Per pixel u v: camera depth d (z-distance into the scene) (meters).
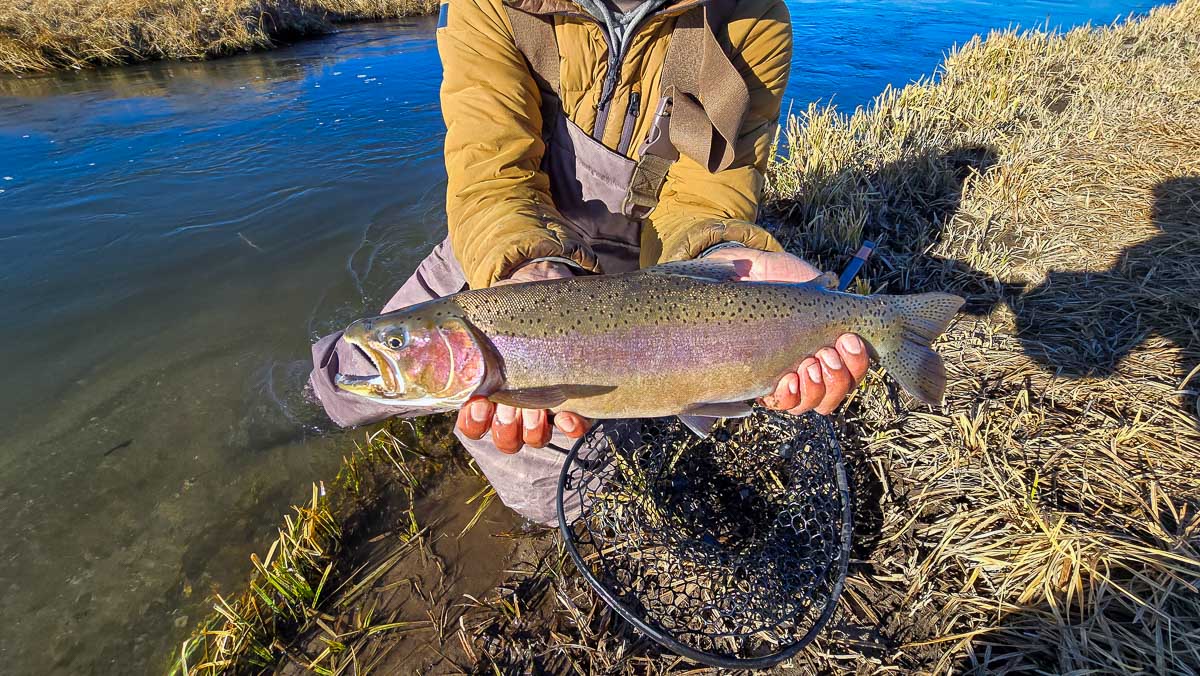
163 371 1.07
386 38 3.71
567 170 0.73
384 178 1.79
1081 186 1.39
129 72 2.93
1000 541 0.66
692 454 0.78
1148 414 0.79
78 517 0.82
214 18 3.27
